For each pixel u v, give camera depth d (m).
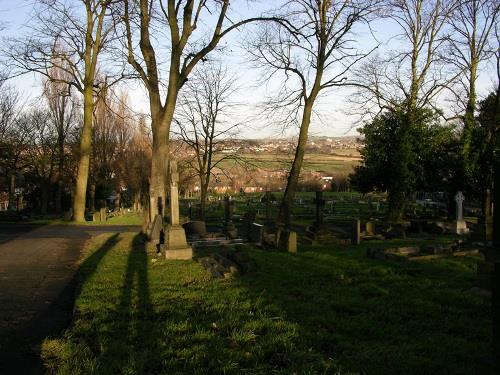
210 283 8.83
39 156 43.62
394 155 25.95
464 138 26.77
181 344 5.35
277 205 47.00
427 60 26.31
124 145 47.28
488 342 5.37
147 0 18.02
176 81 17.42
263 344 5.26
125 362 4.85
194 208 39.72
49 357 5.25
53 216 39.03
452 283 8.65
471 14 26.27
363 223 25.27
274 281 8.95
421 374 4.47
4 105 38.22
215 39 18.06
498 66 24.30
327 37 21.33
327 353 5.07
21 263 12.20
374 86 26.52
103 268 10.79
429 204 40.88
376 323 6.13
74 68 27.94
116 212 45.75
